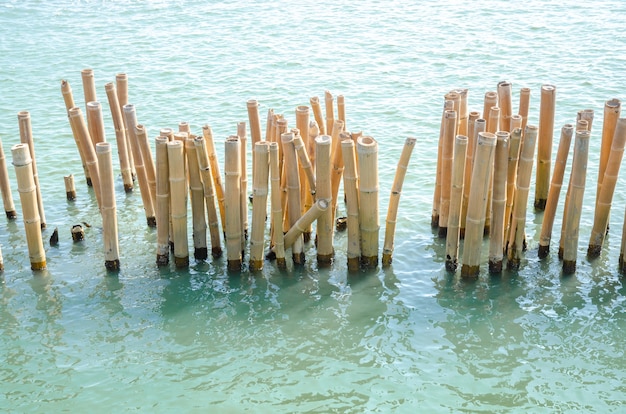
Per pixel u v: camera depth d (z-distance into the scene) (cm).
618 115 1423
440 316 1391
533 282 1472
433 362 1281
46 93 2481
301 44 2916
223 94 2461
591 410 1173
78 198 1833
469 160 1524
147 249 1609
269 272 1521
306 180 1518
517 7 3259
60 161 2019
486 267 1525
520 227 1461
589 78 2489
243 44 2925
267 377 1255
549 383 1230
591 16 3094
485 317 1383
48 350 1320
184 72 2650
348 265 1505
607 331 1341
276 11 3338
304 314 1404
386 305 1423
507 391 1216
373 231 1476
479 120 1433
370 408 1184
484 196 1396
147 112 2328
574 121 2192
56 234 1622
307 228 1589
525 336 1335
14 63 2742
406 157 1427
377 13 3269
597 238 1508
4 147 2097
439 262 1549
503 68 2616
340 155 1472
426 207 1759
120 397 1214
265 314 1405
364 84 2519
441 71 2612
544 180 1666
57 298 1454
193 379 1253
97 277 1516
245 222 1595
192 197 1509
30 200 1460
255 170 1425
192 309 1420
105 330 1368
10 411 1186
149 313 1412
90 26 3161
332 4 3416
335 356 1300
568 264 1481
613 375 1244
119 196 1836
